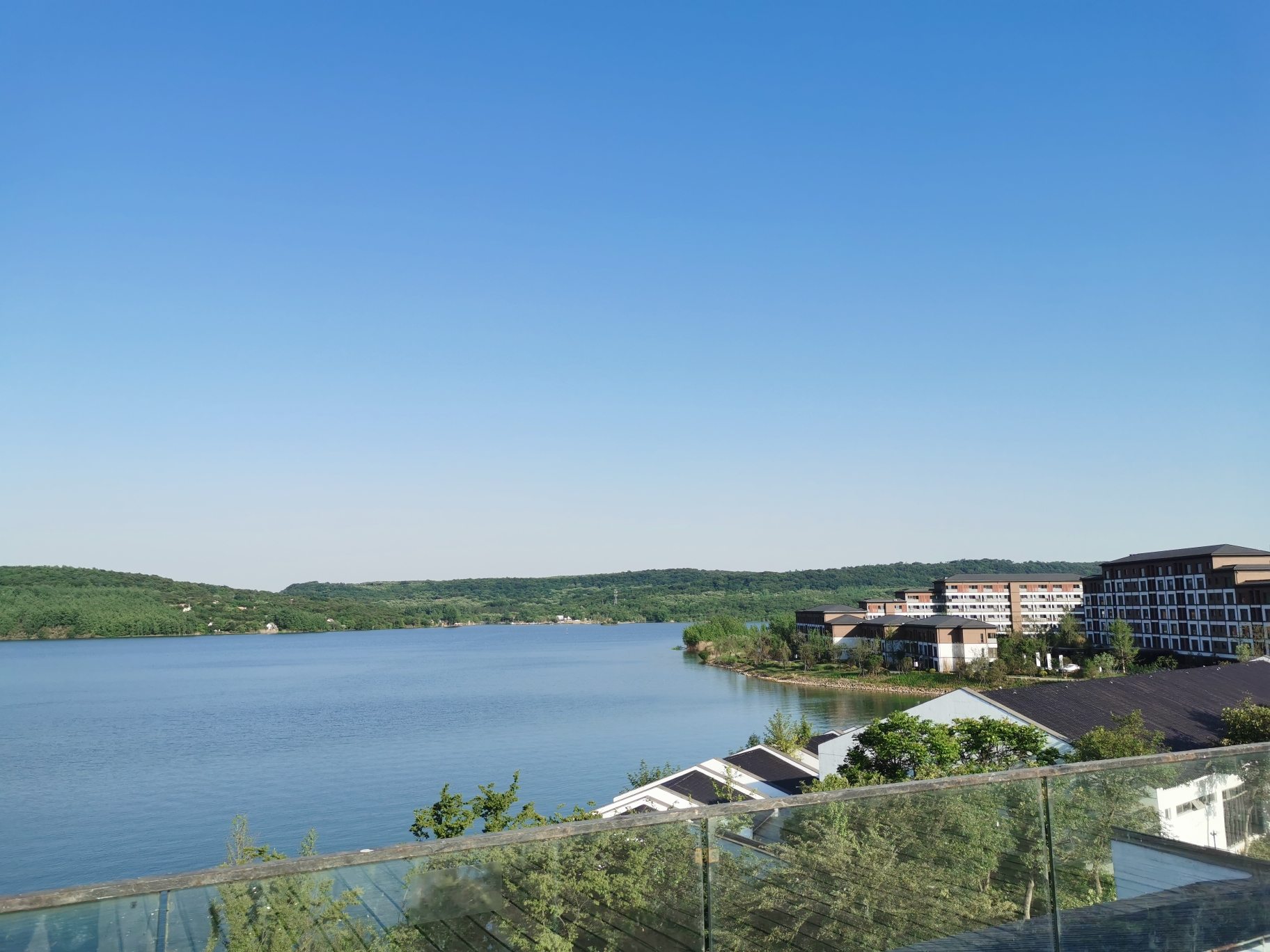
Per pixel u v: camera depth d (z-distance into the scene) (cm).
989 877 663
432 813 2656
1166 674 6153
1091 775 716
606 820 558
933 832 652
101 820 6975
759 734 10319
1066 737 4625
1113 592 15650
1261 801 783
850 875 621
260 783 8219
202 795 7750
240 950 455
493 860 525
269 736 11031
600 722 11719
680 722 11512
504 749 9788
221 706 14350
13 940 403
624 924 553
